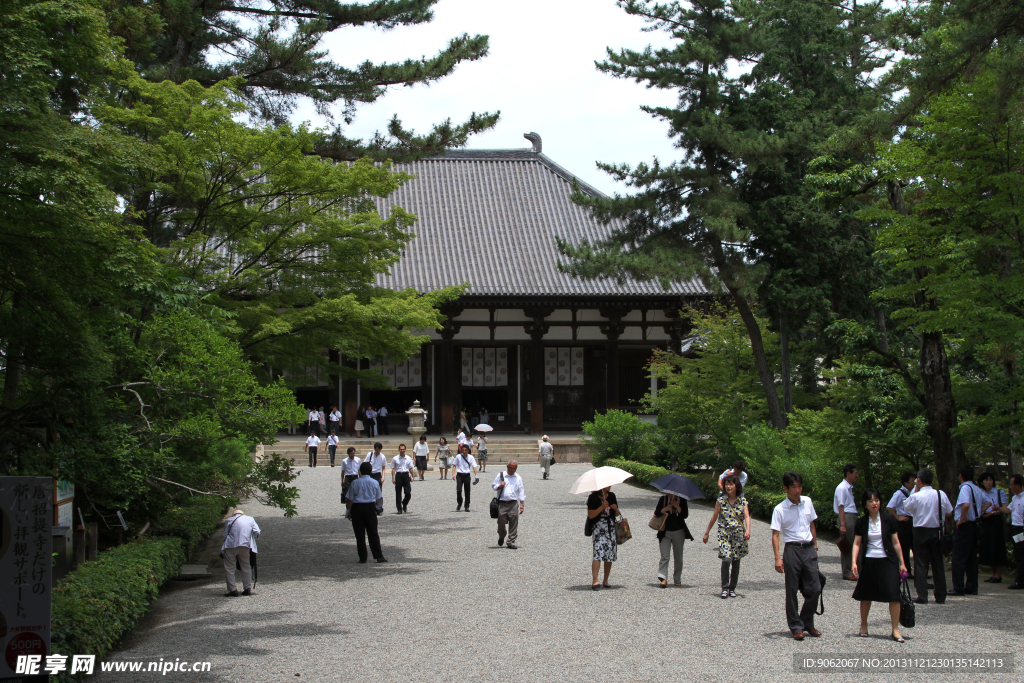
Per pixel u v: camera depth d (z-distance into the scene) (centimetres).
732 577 1224
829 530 1900
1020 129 1395
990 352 1550
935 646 941
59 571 1078
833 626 1044
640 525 2011
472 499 2586
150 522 1442
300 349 1784
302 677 838
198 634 1023
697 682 810
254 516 2242
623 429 3216
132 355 1266
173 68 1988
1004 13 1262
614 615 1107
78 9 852
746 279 2502
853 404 1698
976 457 1866
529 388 4584
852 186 1677
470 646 954
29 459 1030
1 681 688
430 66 1986
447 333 4291
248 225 1714
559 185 5050
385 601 1214
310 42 1950
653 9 2578
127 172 1509
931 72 1406
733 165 2697
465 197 4897
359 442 4053
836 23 3105
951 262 1424
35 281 832
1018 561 1317
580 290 4200
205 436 1288
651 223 2678
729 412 2719
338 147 2011
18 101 802
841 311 2778
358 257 1802
